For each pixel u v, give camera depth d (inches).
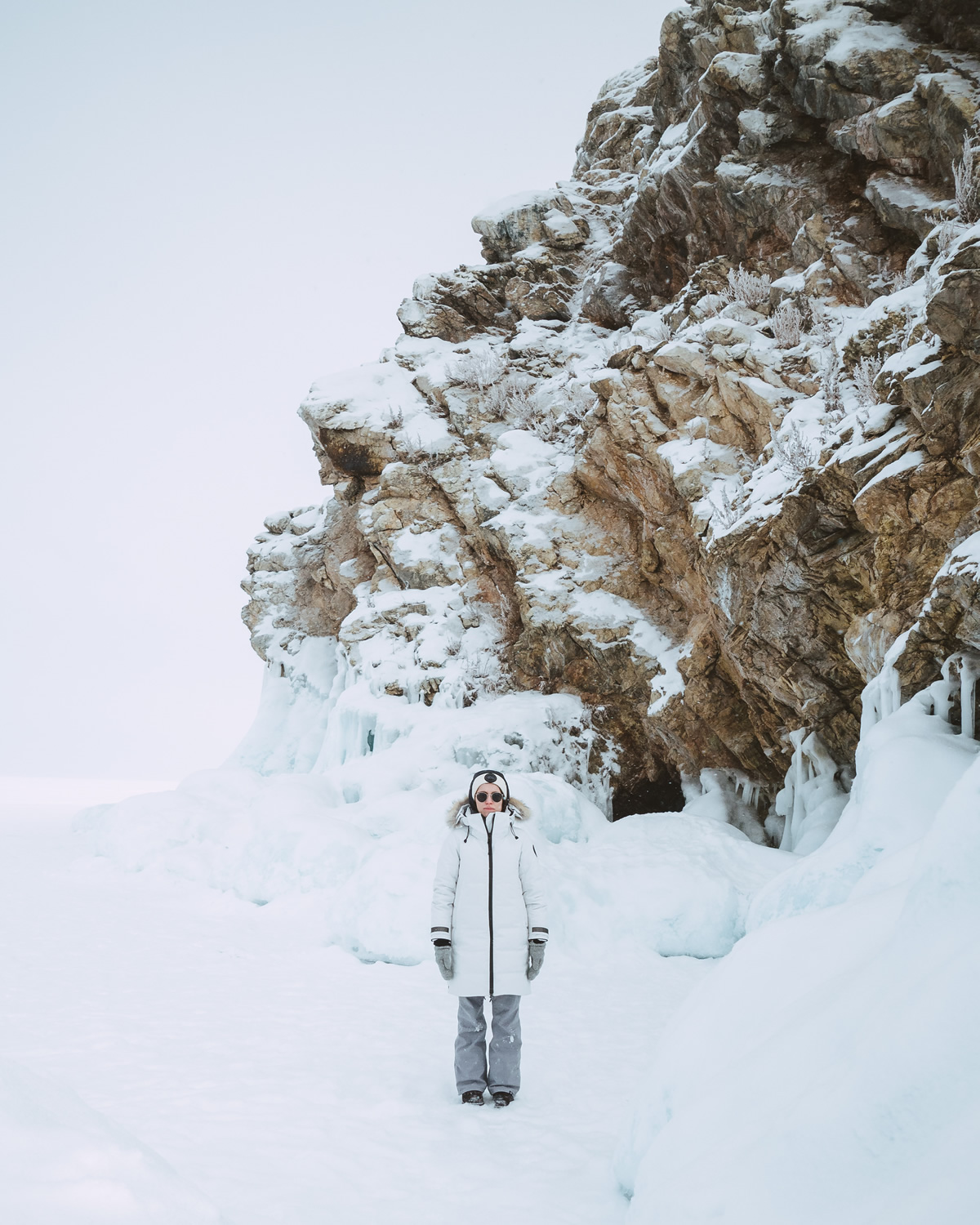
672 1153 85.7
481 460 539.2
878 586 270.4
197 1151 114.6
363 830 332.8
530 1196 105.1
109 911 290.2
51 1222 50.1
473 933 142.8
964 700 207.5
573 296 620.1
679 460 376.8
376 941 237.0
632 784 431.2
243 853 325.1
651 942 239.5
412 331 643.5
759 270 429.4
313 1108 132.8
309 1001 197.0
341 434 589.0
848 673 301.4
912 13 378.3
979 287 233.1
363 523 574.6
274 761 600.1
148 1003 189.8
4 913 278.5
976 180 313.0
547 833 296.2
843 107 382.0
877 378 284.7
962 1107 60.4
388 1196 104.9
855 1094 67.3
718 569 328.2
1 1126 56.1
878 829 171.8
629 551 454.0
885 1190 61.8
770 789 377.4
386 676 498.9
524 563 465.1
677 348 392.2
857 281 369.7
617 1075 150.2
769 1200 68.4
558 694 450.3
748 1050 93.4
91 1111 65.1
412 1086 143.8
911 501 256.2
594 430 443.5
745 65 430.0
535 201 655.8
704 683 381.4
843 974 90.9
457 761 410.3
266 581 689.6
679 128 520.1
